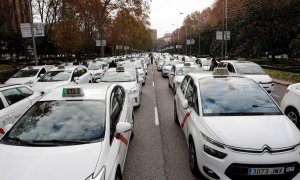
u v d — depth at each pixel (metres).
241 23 33.31
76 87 4.72
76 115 4.29
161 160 5.52
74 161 3.33
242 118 4.64
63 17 30.44
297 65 27.09
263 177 3.85
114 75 11.42
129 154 5.84
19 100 6.82
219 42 44.84
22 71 15.05
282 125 4.40
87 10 42.31
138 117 9.04
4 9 29.64
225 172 3.95
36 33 20.30
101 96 4.74
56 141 3.79
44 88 11.14
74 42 31.38
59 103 4.57
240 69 13.15
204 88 5.61
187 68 14.25
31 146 3.71
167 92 14.45
